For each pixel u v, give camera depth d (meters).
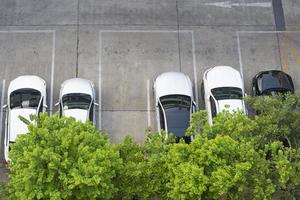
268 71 19.36
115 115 18.95
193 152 12.75
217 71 19.05
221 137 12.71
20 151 12.64
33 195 11.83
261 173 12.77
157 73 19.83
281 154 12.91
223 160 12.38
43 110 18.22
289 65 20.36
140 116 19.00
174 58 20.16
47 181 11.77
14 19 20.55
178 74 19.05
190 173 12.15
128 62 19.95
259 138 13.91
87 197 12.47
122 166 12.86
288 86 18.95
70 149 12.47
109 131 18.66
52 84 19.38
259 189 12.53
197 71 19.95
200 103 19.38
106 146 13.02
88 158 12.23
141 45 20.33
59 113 18.16
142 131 18.75
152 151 13.51
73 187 11.73
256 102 15.23
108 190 12.48
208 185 12.42
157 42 20.44
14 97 18.20
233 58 20.33
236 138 13.62
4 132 18.36
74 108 18.03
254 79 19.36
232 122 13.66
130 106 19.14
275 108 14.79
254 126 13.80
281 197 14.16
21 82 18.53
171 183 12.88
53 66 19.70
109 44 20.28
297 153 13.38
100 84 19.47
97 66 19.83
